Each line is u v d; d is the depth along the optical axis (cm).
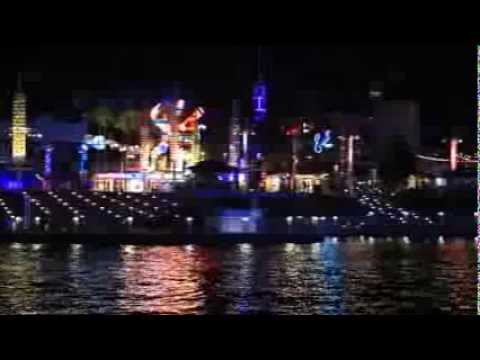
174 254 4347
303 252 4509
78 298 2862
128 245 4778
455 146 8006
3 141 7762
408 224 5725
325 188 7556
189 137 7900
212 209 5997
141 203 5962
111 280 3347
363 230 5475
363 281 3406
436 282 3375
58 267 3762
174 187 6944
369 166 7988
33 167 7306
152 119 7850
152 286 3186
